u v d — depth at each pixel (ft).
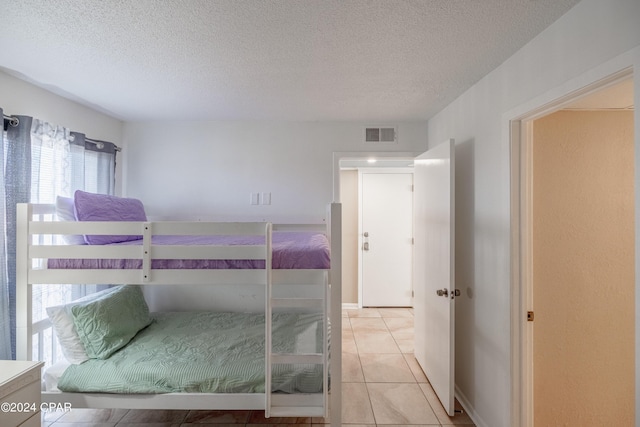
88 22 4.75
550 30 4.74
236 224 5.54
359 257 14.69
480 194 6.81
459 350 7.90
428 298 8.47
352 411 7.24
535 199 5.91
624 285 5.91
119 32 5.03
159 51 5.66
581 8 4.16
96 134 9.16
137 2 4.26
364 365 9.36
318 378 5.80
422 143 10.23
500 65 6.07
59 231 5.56
